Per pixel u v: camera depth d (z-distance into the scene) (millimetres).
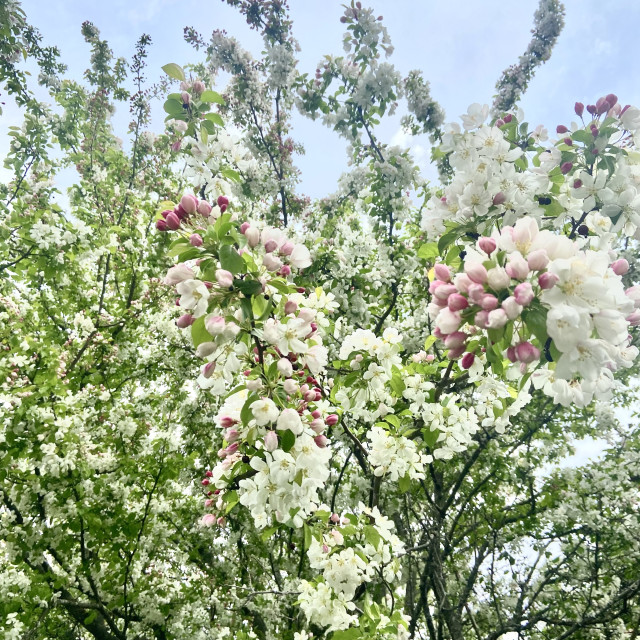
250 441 2363
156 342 9312
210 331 2027
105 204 11688
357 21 6621
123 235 9445
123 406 7422
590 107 2717
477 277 1700
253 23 7641
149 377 8977
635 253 7074
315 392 2477
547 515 8570
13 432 5152
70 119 11875
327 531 3430
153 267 9242
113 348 8312
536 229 1726
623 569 8516
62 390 5738
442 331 1778
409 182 6855
